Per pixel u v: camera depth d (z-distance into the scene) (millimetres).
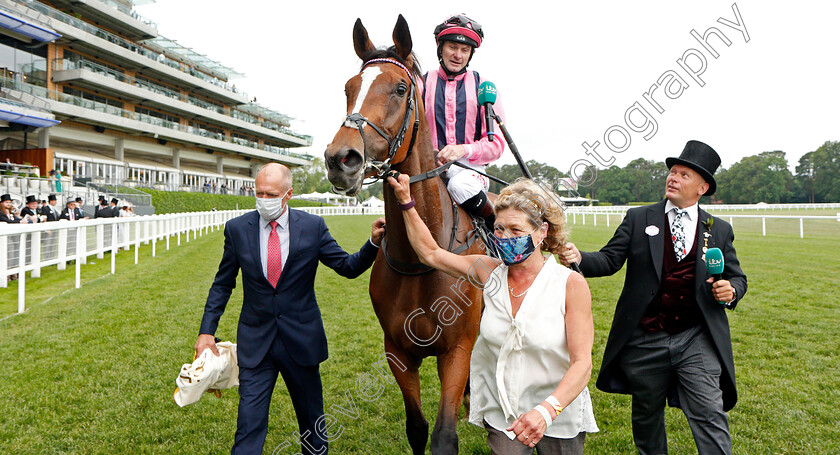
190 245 12984
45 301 6062
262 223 2180
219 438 2795
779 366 3754
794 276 7430
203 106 42969
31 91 26109
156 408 3158
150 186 31062
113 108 32250
